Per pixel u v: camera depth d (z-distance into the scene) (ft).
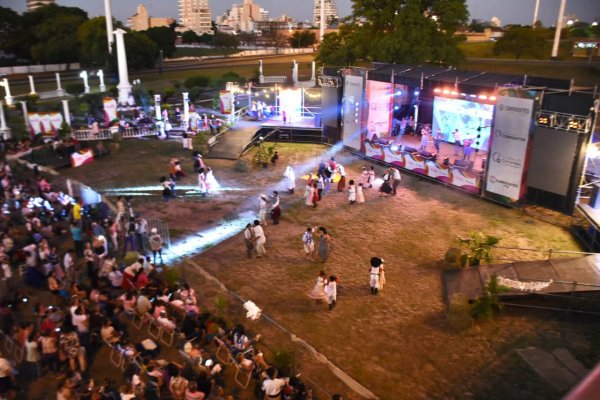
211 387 38.75
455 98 83.46
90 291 53.67
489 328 47.88
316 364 43.11
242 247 65.26
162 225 71.46
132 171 97.19
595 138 95.71
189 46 481.46
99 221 68.85
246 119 131.44
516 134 72.28
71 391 36.65
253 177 93.45
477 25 408.46
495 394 39.60
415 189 86.17
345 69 105.81
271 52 418.72
